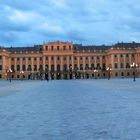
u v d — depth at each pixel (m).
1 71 198.50
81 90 52.88
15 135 14.04
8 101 32.69
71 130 15.05
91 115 20.28
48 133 14.41
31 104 28.80
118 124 16.48
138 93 42.62
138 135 13.55
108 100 31.69
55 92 48.25
